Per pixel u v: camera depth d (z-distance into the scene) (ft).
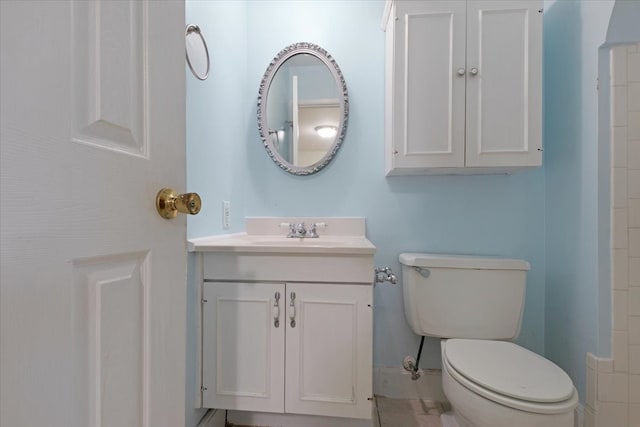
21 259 1.16
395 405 4.79
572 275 4.34
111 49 1.56
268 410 3.70
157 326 1.92
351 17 5.24
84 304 1.42
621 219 3.86
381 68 5.19
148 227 1.84
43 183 1.23
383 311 5.12
